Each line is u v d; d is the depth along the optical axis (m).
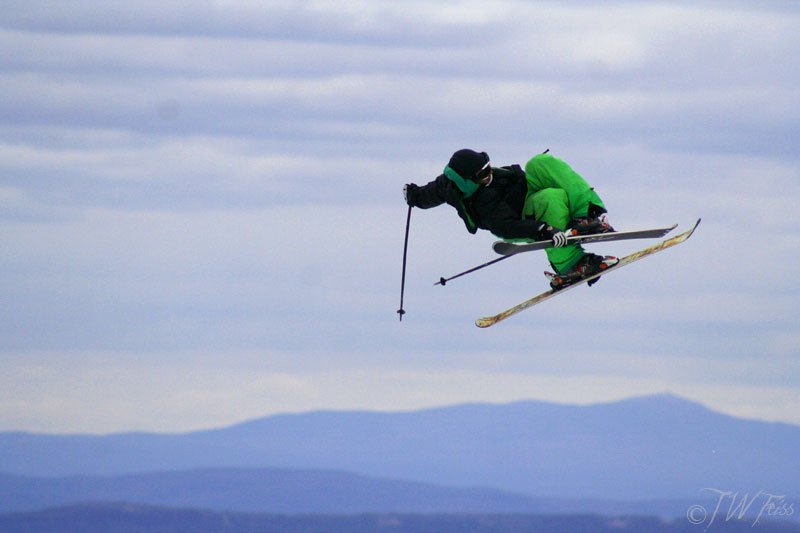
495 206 50.12
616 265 53.22
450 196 50.81
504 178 50.78
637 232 50.75
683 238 52.22
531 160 51.81
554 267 54.72
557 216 50.19
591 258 53.50
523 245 50.34
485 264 52.84
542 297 56.72
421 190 53.41
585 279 54.12
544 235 49.75
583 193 50.44
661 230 51.22
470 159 49.28
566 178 50.69
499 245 50.44
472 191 49.94
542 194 50.34
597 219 51.09
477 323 58.16
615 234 50.62
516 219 50.00
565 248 53.19
